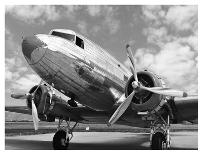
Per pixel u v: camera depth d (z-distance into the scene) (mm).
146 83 7555
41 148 9070
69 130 9250
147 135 18266
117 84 9086
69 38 7922
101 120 9766
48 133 19047
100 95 8562
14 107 10219
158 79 7504
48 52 7191
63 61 7406
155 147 7727
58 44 7418
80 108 9055
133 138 15242
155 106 7281
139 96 7473
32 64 7359
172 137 16969
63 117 9133
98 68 8289
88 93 8281
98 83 8328
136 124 9391
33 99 7902
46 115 8539
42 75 7605
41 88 7934
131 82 7633
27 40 7168
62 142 8922
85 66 7852
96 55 8406
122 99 8883
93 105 8758
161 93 6980
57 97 8445
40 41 7191
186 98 7906
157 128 7859
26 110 10633
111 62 9148
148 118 7883
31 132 17906
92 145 10641
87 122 10383
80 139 14211
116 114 7359
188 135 19359
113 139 14352
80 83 7918
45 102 7887
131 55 7387
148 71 7570
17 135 15664
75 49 7750
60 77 7613
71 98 8469
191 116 8398
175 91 6977
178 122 9023
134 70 7344
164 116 8023
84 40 8203
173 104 8039
